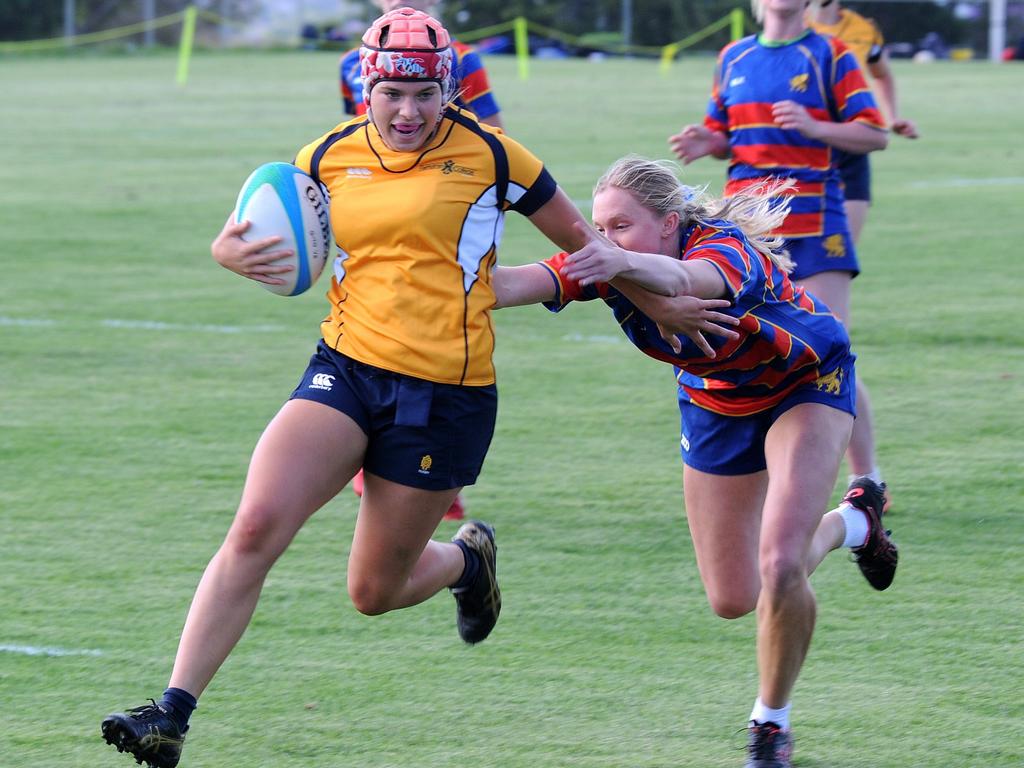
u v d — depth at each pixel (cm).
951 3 18212
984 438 2706
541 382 3177
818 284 2481
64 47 18150
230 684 1705
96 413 2941
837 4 3052
